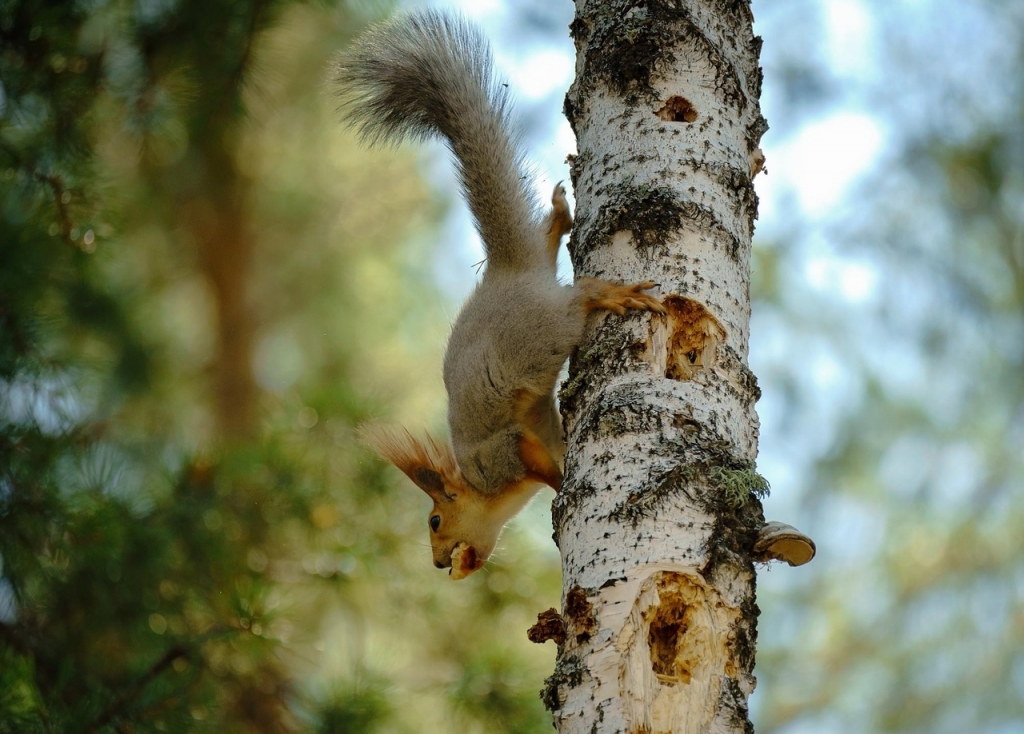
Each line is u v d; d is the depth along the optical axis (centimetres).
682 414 585
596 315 637
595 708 518
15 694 882
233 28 1099
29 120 1080
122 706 888
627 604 533
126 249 1571
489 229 856
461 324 857
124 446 1112
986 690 1581
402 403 1427
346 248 1744
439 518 933
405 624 1152
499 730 1012
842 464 1620
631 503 556
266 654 959
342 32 1593
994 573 1616
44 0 1076
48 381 1047
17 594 967
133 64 1107
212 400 1609
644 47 666
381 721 978
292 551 1116
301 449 1138
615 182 650
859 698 1616
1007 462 1634
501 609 1141
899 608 1630
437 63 890
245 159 1664
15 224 1076
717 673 528
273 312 1716
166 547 1009
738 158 657
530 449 834
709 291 624
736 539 555
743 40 696
